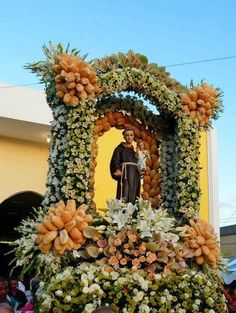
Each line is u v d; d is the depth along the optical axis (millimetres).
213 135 14898
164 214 6457
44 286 5973
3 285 7699
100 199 12648
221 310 6254
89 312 5602
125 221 6191
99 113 7238
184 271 6297
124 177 7059
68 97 6484
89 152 6512
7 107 12039
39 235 5988
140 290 5895
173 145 7422
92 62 6875
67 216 5977
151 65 7180
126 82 6926
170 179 7328
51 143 6723
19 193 13961
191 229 6543
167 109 7199
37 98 12484
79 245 6035
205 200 14438
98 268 5957
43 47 6875
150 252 6148
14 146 13797
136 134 7508
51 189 6543
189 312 6039
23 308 7688
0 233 17328
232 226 23531
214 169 14680
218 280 6715
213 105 7348
